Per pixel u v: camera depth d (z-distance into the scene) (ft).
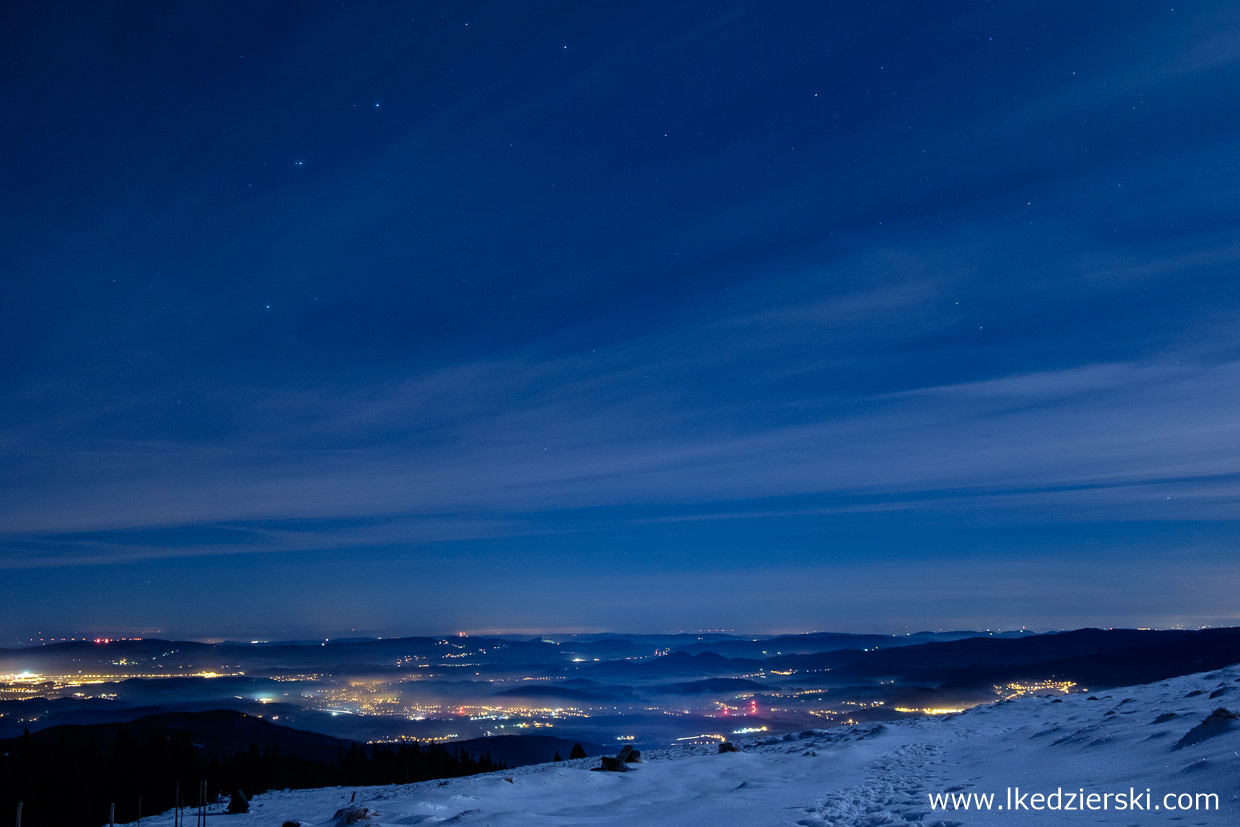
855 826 33.81
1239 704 47.37
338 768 228.84
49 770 156.15
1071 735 55.47
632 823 42.60
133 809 151.02
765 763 69.31
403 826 44.11
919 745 72.49
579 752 147.64
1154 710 58.44
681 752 104.17
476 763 251.60
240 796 84.64
